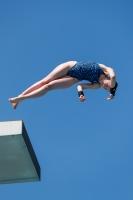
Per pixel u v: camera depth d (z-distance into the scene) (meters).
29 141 18.83
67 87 18.58
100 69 18.48
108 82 18.34
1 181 21.34
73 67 18.45
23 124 17.69
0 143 18.00
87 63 18.53
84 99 18.17
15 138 17.56
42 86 18.25
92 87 18.69
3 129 17.34
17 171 20.50
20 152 18.80
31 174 20.78
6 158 19.33
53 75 18.36
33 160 19.70
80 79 18.55
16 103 18.36
